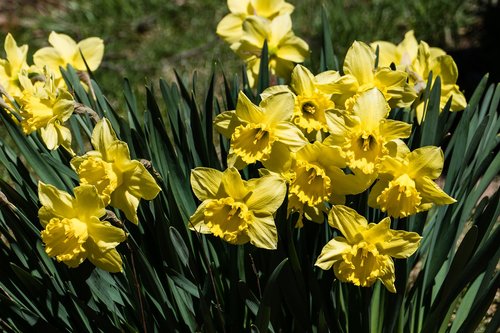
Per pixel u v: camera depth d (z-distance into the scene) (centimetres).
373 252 108
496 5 228
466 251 115
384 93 115
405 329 121
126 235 111
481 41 225
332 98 114
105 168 109
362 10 230
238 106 110
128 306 119
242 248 119
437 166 109
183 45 233
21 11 256
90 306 117
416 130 121
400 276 116
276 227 114
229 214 108
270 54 127
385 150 108
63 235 109
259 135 109
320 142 111
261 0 131
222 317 115
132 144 123
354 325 118
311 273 115
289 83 130
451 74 123
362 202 117
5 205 116
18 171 123
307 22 228
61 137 117
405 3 230
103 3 248
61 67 125
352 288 117
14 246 119
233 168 108
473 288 126
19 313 116
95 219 109
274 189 108
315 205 112
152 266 119
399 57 126
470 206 125
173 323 117
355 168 109
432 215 135
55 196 109
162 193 121
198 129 123
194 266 116
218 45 229
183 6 246
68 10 253
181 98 134
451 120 126
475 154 133
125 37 241
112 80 221
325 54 128
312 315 120
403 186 108
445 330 125
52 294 116
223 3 244
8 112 123
